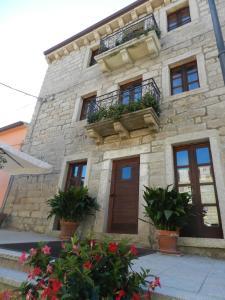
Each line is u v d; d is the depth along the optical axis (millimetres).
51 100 9133
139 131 5793
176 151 5137
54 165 7145
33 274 1600
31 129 8922
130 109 5578
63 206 5219
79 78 8820
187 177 4734
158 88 6012
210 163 4602
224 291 1744
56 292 1363
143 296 1686
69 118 7887
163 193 3926
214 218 4148
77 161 6762
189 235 4207
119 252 1727
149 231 4484
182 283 1952
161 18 7629
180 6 7504
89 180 6023
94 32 9477
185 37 6562
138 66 7141
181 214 3766
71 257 1523
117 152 5906
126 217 5152
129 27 7715
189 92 5527
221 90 5059
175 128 5254
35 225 6445
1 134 10102
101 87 7668
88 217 5473
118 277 1554
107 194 5566
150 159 5234
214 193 4324
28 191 7363
